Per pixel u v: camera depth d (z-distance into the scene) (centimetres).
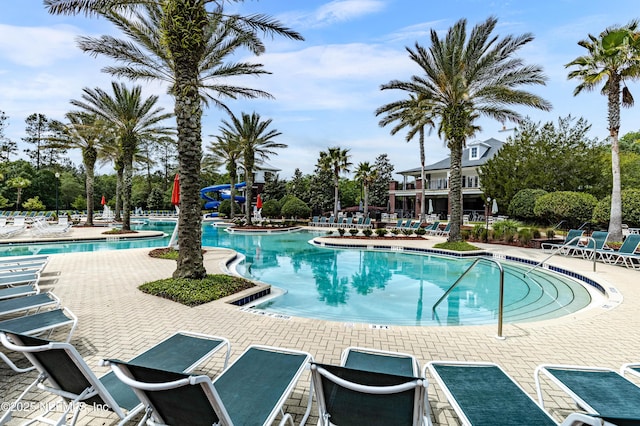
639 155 2625
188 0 651
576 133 2316
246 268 1055
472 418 195
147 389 176
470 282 891
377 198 4550
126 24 908
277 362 272
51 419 251
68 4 634
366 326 464
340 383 181
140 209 4016
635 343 412
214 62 1091
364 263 1159
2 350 378
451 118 1338
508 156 2442
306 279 914
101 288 668
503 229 1565
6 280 583
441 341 414
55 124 2158
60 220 2152
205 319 488
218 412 178
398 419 184
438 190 3212
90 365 339
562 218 1866
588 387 233
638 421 129
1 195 3428
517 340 419
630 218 1502
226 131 2388
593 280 779
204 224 2980
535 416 198
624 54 1216
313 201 4128
